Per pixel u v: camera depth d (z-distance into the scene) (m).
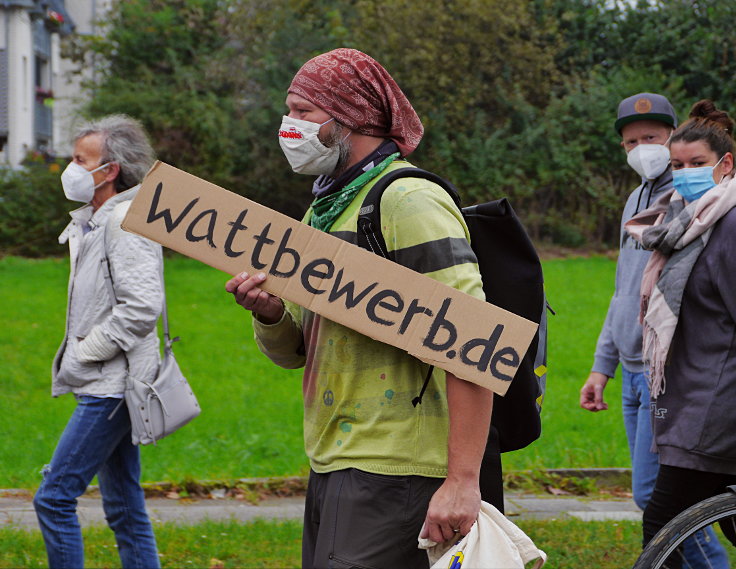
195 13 59.66
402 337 6.23
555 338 33.06
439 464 6.43
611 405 23.70
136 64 59.78
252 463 17.55
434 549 6.36
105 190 9.77
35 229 54.19
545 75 61.84
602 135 59.41
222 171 56.41
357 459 6.45
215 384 25.30
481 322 6.18
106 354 9.34
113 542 12.39
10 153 78.31
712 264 8.50
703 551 8.33
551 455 18.22
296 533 13.08
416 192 6.35
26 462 17.30
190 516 14.24
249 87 58.81
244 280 6.42
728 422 8.35
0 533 12.63
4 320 33.94
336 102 6.57
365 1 61.38
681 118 59.91
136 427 9.46
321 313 6.34
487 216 6.94
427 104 60.16
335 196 6.65
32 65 82.81
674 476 8.62
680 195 9.47
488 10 59.50
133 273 9.34
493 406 7.09
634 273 11.02
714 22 61.69
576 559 12.16
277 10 60.19
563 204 60.59
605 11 63.25
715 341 8.48
